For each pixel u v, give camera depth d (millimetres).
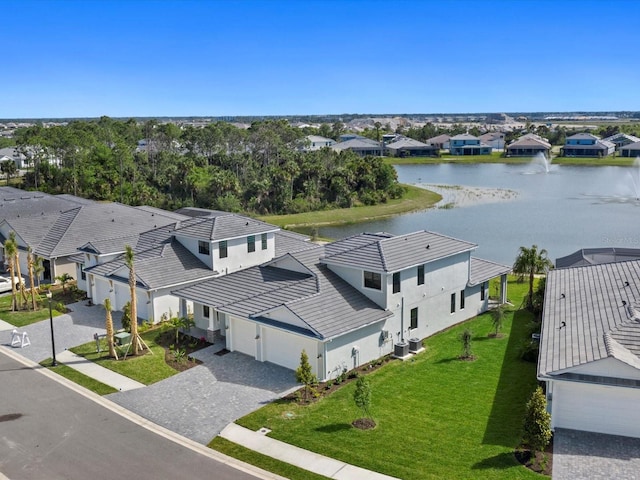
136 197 99312
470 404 26734
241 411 26516
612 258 43156
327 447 23125
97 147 112250
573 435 23531
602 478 20438
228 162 119688
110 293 42625
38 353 34344
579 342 25297
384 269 32438
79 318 40812
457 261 38500
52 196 70312
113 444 23781
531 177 149125
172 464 22172
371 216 99188
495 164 183875
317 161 117062
